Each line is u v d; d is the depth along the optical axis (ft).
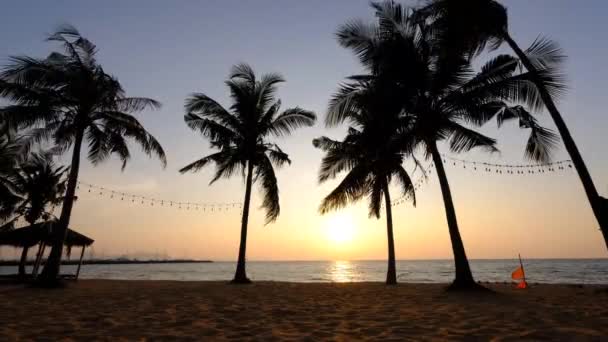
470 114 36.22
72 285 46.44
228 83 55.62
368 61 39.58
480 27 34.04
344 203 44.98
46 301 28.76
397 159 43.70
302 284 50.42
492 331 16.05
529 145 35.99
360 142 45.80
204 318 20.66
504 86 33.88
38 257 54.24
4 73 40.96
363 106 39.83
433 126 36.88
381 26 37.88
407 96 37.29
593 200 29.45
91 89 45.34
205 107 54.29
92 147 46.93
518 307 23.36
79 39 45.03
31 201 57.77
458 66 36.22
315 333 16.35
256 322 19.34
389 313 22.06
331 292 37.17
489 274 146.72
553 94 33.09
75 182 44.70
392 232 52.31
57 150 48.26
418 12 36.45
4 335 15.88
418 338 15.01
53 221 55.72
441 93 37.88
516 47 33.78
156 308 24.90
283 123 56.49
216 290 39.73
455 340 14.52
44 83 43.57
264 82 57.36
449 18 34.50
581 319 18.45
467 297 29.66
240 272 52.03
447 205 36.40
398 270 207.10
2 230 58.29
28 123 43.65
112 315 21.67
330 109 39.34
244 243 53.26
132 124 46.91
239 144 55.98
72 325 18.35
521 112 36.01
